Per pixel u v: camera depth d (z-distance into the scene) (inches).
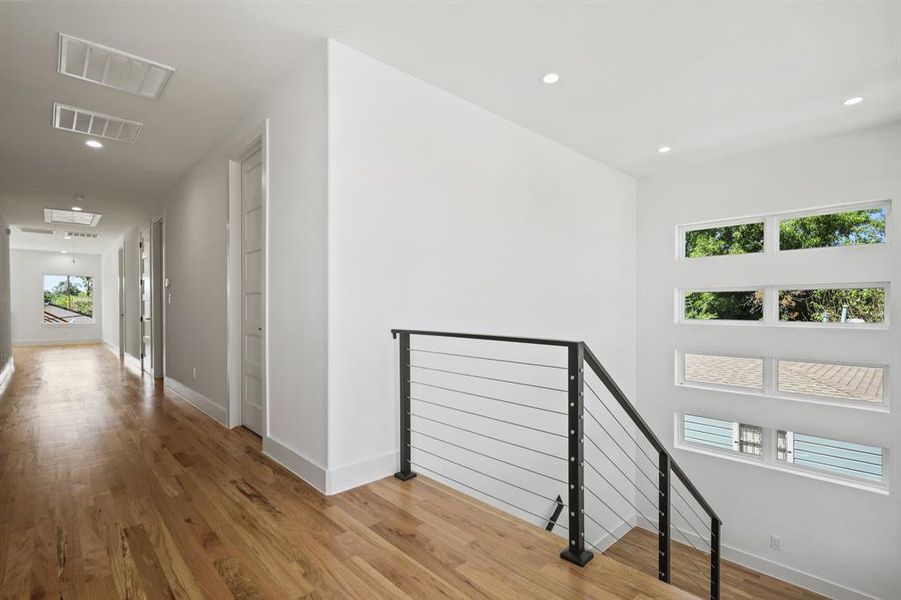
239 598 60.6
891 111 143.6
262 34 95.6
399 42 100.0
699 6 89.8
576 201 176.4
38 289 448.8
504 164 142.6
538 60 108.9
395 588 62.9
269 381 117.8
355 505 88.4
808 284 175.6
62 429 142.2
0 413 163.8
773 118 148.0
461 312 126.8
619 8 90.0
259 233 133.6
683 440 210.5
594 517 191.8
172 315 206.5
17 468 108.1
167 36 95.2
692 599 60.5
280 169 113.6
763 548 184.4
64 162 170.9
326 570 66.9
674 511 209.3
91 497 92.0
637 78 118.7
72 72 108.9
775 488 182.1
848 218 170.1
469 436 128.9
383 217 107.0
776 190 180.2
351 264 99.9
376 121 106.0
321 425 96.9
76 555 70.7
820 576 171.5
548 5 88.7
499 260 139.9
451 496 93.0
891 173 156.8
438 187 120.8
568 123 148.3
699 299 208.4
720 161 193.2
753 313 192.9
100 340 477.1
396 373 108.3
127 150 159.3
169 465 110.4
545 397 155.6
